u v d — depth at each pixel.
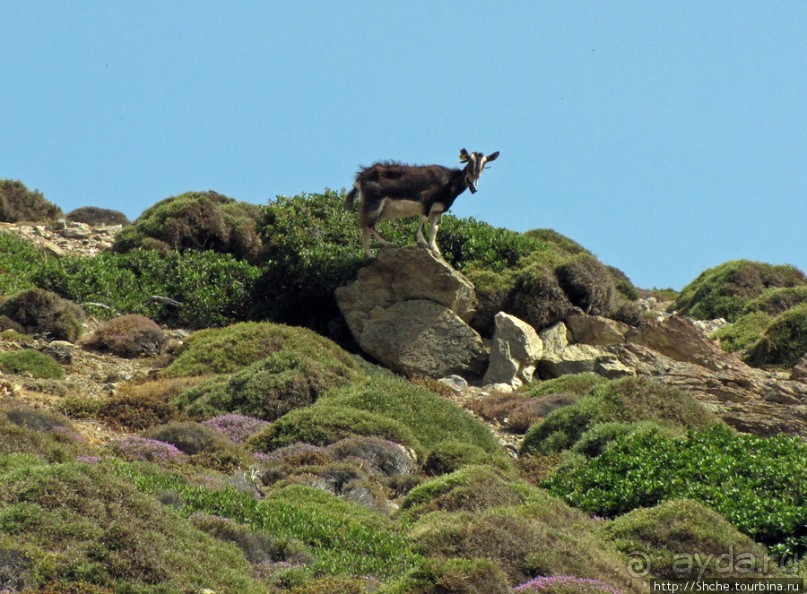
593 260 116.75
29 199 160.00
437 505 53.94
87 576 38.28
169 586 39.06
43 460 50.81
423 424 76.06
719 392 98.56
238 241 133.00
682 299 164.00
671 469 62.09
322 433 68.81
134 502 43.25
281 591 43.03
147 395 80.44
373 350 104.75
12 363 84.25
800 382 102.56
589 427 76.81
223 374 86.38
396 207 107.00
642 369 105.25
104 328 100.62
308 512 52.06
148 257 122.44
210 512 50.00
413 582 41.28
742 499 56.78
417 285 106.81
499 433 86.06
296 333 94.94
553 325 109.50
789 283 160.12
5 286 111.06
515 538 46.91
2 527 39.44
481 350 105.00
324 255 110.69
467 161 105.06
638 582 45.72
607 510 59.66
